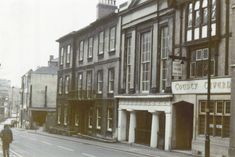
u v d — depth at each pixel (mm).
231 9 20484
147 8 28984
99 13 41688
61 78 48531
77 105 42188
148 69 28938
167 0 25906
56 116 49250
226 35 20672
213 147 20844
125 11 32281
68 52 46500
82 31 42312
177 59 23859
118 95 32250
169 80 25578
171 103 24938
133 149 25516
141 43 30234
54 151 22922
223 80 20328
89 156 20547
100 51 37812
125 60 32312
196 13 23281
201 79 21922
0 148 24203
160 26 27250
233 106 19359
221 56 21031
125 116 32250
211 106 21344
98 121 37000
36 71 69188
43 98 68875
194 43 22828
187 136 25141
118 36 33781
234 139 19219
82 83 41906
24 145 27094
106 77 35688
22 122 76062
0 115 110750
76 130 42250
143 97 27969
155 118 26953
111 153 22750
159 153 23047
